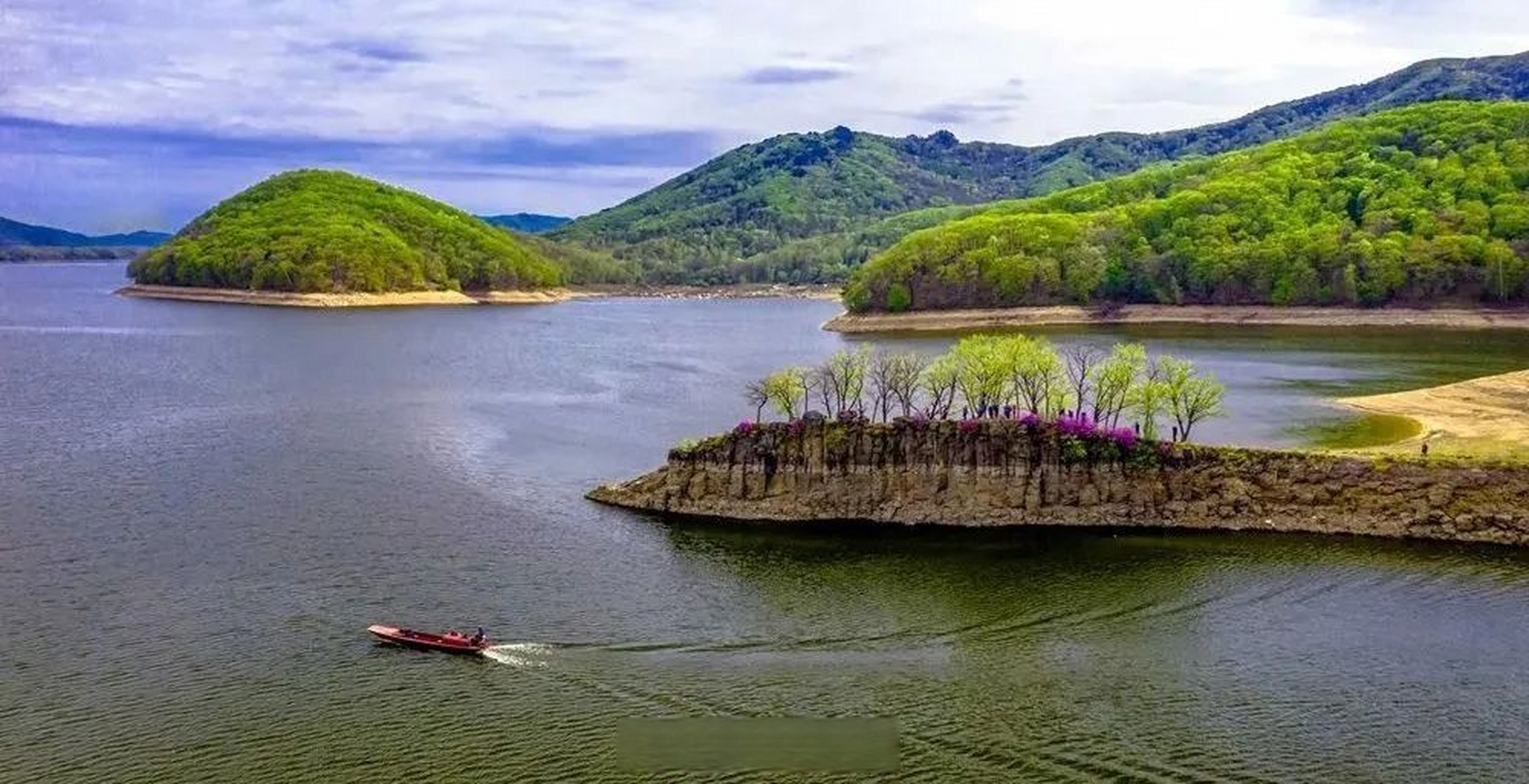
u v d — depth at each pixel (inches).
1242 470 5012.3
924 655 3656.5
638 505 5359.3
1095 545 4731.8
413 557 4660.4
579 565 4549.7
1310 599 4106.8
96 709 3326.8
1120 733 3129.9
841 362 7199.8
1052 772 2925.7
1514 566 4424.2
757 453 5216.5
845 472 5147.6
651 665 3599.9
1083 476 5029.5
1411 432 6702.8
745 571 4463.6
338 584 4347.9
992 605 4079.7
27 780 2945.4
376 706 3341.5
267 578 4414.4
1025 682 3444.9
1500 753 3014.3
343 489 5777.6
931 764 2962.6
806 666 3582.7
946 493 5078.7
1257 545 4702.3
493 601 4163.4
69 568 4503.0
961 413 7027.6
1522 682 3430.1
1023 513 5017.2
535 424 7667.3
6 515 5216.5
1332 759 2992.1
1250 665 3560.5
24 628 3905.0
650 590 4261.8
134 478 5959.6
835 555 4650.6
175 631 3882.9
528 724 3225.9
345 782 2933.1
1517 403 7642.7
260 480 5964.6
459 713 3294.8
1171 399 5703.7
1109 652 3673.7
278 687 3467.0
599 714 3280.0
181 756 3065.9
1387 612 3983.8
